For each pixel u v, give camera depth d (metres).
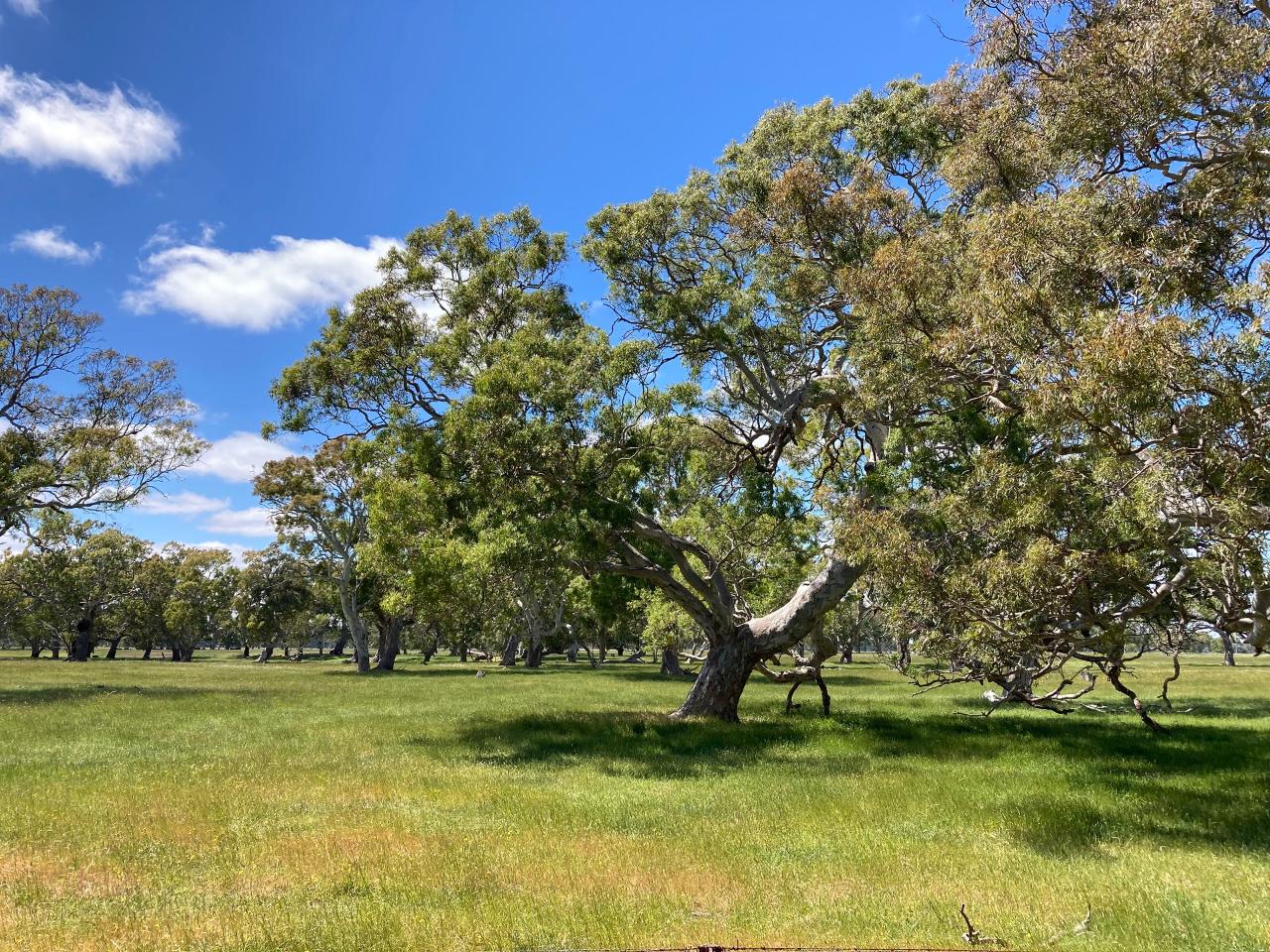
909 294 11.75
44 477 30.84
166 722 21.17
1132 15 9.52
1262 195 8.53
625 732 18.17
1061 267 9.16
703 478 22.84
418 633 81.75
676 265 20.03
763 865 8.04
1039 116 10.90
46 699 27.83
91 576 75.00
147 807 10.67
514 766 14.04
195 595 82.56
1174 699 29.58
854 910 6.70
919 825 9.60
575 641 82.50
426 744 16.84
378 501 19.30
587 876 7.66
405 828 9.55
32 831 9.45
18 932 6.27
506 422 15.32
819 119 19.66
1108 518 9.68
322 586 67.69
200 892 7.32
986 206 12.61
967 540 11.46
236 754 15.52
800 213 17.55
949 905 6.80
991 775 12.55
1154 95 8.82
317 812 10.47
